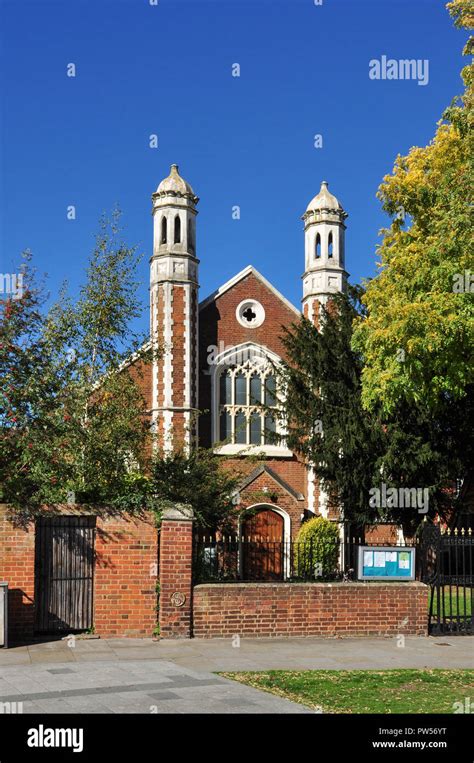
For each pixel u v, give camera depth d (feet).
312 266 117.91
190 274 109.29
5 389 50.44
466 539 56.59
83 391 56.54
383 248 79.56
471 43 67.21
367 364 80.48
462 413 83.10
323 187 121.29
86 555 49.57
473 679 38.83
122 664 41.04
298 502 105.60
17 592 47.09
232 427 110.22
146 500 50.47
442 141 74.08
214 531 73.77
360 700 33.45
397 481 82.74
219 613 50.31
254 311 114.21
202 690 34.86
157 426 103.35
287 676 38.55
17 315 53.47
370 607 53.16
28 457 48.73
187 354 106.63
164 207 110.93
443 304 65.10
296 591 51.93
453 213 65.92
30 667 39.99
